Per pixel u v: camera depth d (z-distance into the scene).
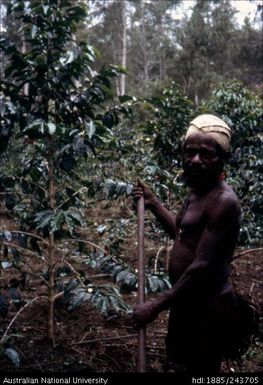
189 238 1.78
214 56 21.27
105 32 21.14
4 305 2.52
